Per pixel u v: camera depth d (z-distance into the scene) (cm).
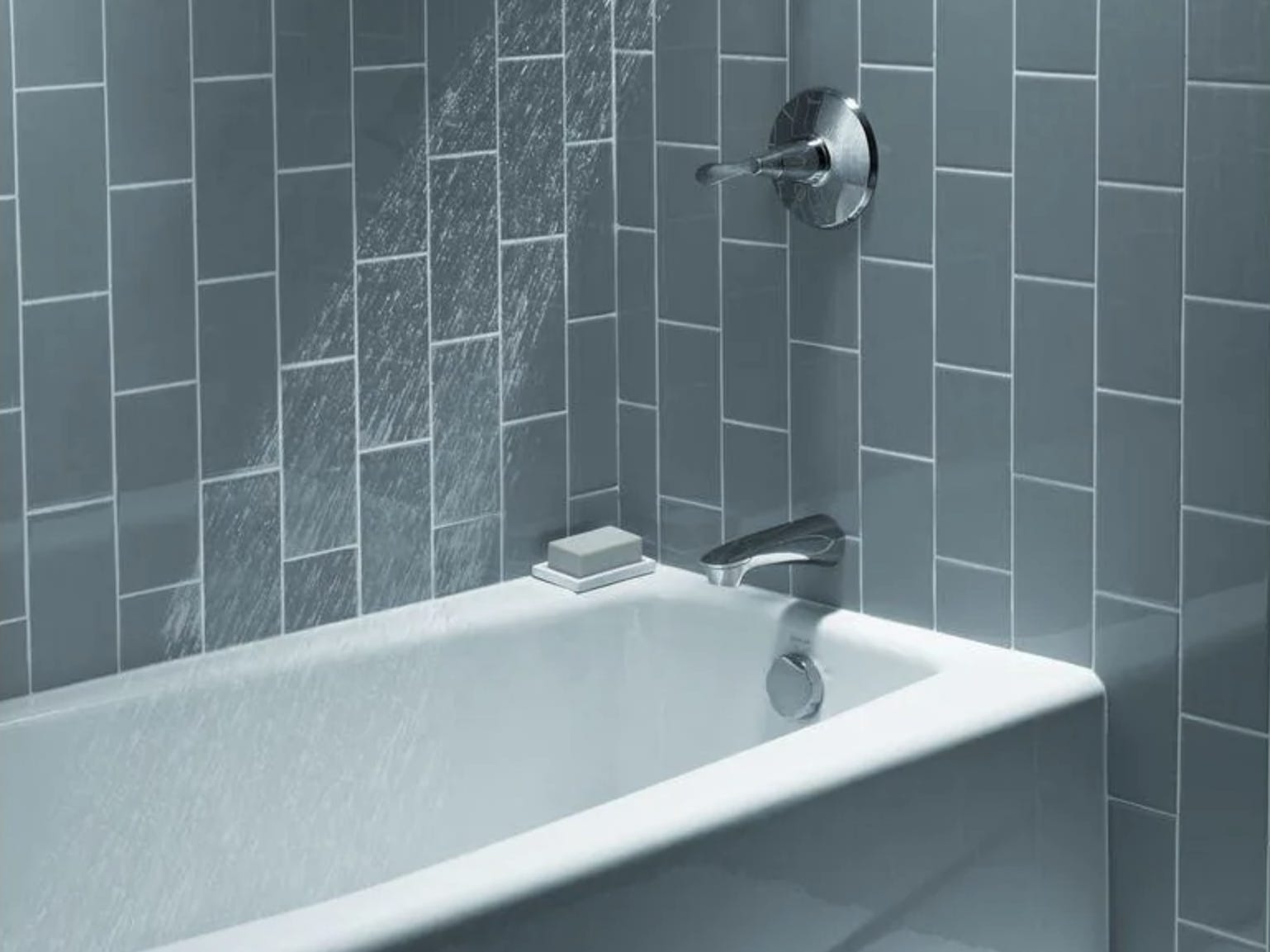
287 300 249
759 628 266
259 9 242
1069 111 233
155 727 237
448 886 184
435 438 267
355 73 252
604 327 285
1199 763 232
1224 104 220
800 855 208
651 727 279
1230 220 221
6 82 222
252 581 251
